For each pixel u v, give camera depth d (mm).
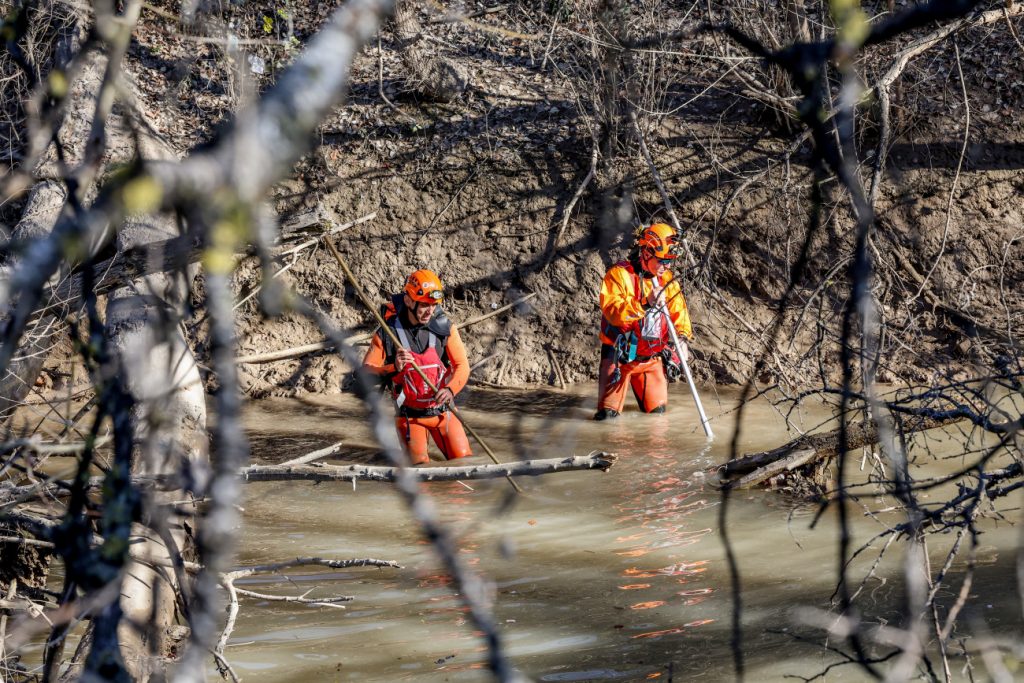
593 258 15344
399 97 16281
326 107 1127
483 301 15281
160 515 2900
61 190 11781
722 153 15609
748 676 6125
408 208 15602
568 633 6984
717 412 12984
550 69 16531
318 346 12797
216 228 1061
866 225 1792
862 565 7879
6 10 6109
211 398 12945
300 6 15969
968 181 15039
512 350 14984
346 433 12508
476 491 10250
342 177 15648
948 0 1539
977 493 5254
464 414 13398
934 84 15523
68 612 3100
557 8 15008
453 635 7047
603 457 6176
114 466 2623
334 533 9180
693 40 15828
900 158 15133
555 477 10594
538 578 8000
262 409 13688
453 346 11250
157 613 6074
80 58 2377
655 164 15602
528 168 15828
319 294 15062
